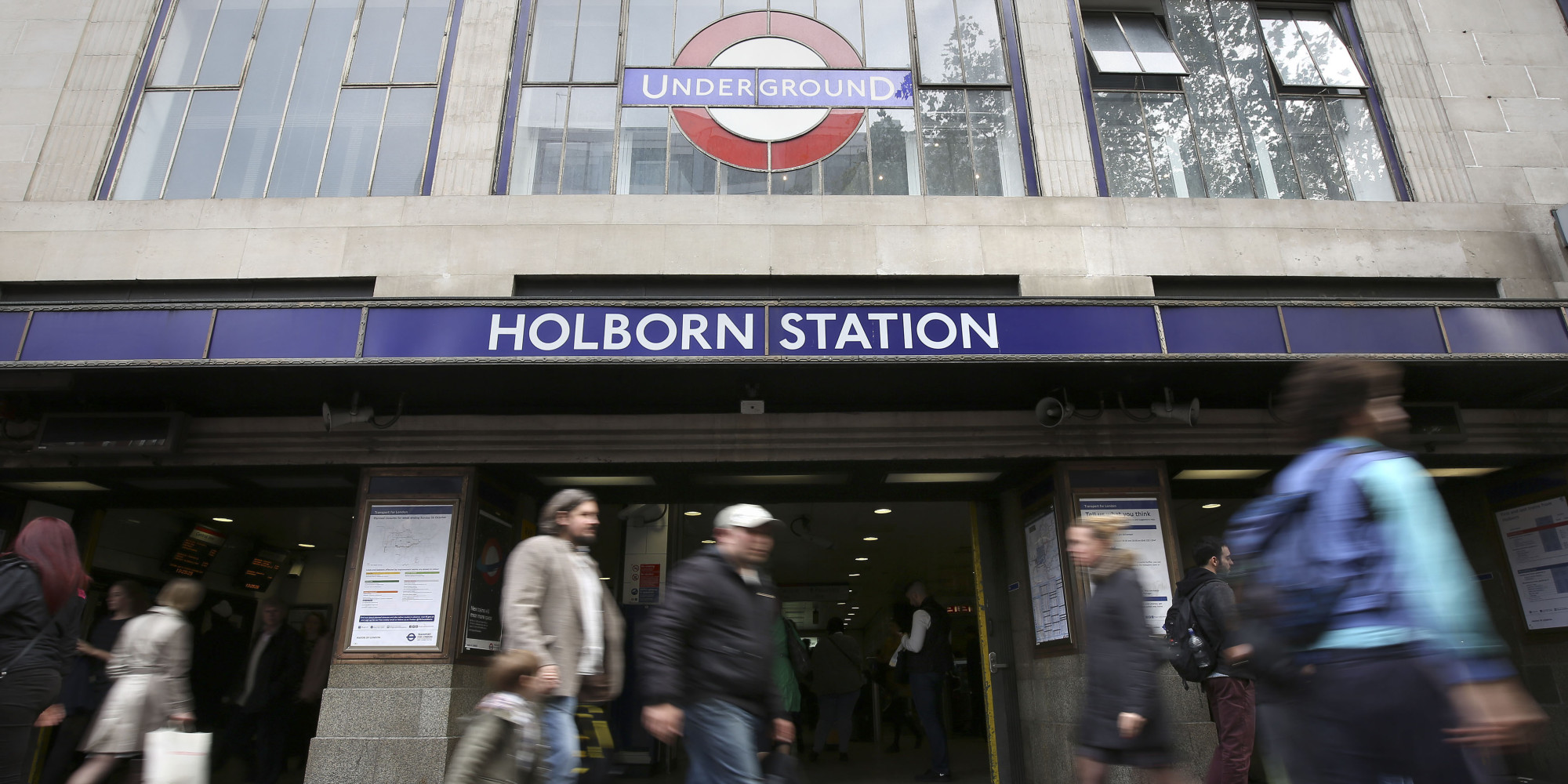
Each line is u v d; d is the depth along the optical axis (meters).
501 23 8.80
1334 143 8.68
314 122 8.47
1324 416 2.14
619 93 8.63
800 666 7.46
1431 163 8.45
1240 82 8.88
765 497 8.41
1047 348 6.57
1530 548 7.69
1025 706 7.77
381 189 8.20
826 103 8.65
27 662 3.71
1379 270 7.88
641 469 7.54
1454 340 6.63
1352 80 8.90
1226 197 8.43
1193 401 7.02
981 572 8.36
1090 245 7.90
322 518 10.45
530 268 7.66
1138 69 8.62
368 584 6.87
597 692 3.88
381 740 6.47
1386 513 1.91
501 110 8.47
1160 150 8.58
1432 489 1.95
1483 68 8.86
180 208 7.87
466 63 8.63
